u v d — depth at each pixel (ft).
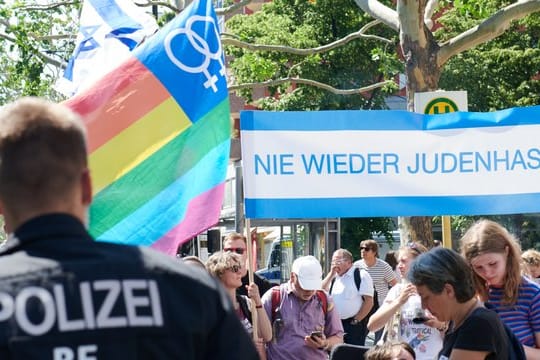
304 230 63.31
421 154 25.62
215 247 51.62
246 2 73.31
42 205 8.25
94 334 7.84
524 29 106.93
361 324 41.34
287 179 25.04
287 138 25.02
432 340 25.68
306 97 102.06
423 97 34.50
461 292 15.35
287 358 27.55
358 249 102.37
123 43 46.78
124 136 20.04
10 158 8.20
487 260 17.53
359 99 102.78
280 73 98.68
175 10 71.51
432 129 25.67
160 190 20.01
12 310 7.78
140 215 19.76
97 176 19.72
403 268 27.22
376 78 104.88
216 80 21.01
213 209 20.27
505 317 18.06
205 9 21.24
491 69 105.70
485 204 25.67
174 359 8.00
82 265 8.04
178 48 20.72
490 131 25.71
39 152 8.19
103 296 7.96
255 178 24.89
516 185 25.67
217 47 21.21
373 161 25.41
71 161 8.32
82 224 8.43
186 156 20.44
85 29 47.09
